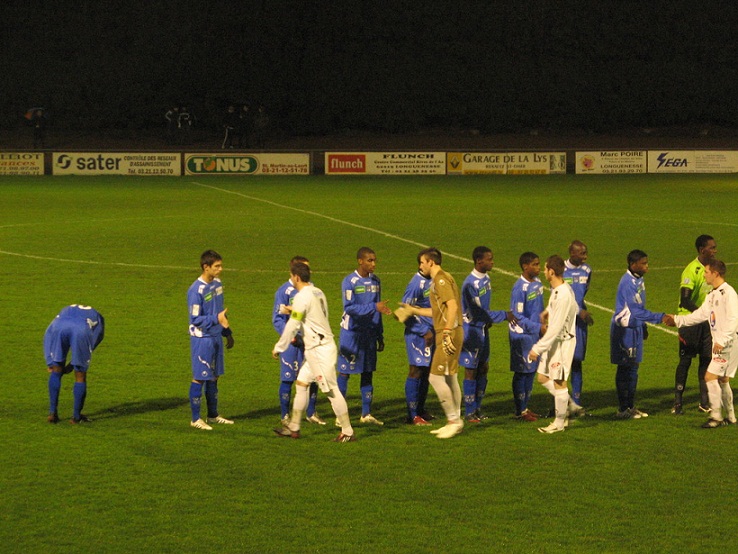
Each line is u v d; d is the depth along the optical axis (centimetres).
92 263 3953
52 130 10975
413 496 1486
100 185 7794
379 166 9094
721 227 5228
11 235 4794
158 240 4666
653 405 2041
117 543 1316
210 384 1858
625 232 5034
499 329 2803
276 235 4897
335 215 5803
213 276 1831
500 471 1598
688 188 7650
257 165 8981
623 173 9275
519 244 4594
